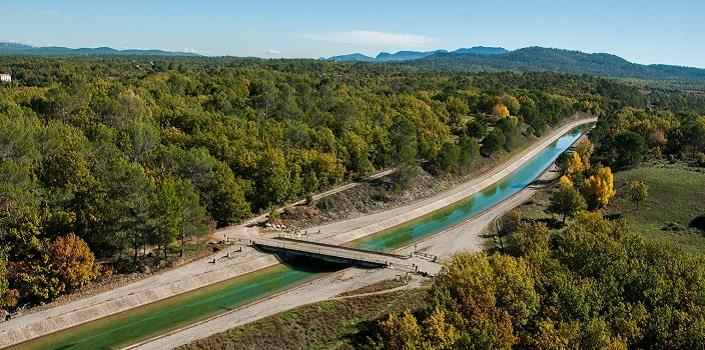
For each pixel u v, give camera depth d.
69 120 133.38
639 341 64.19
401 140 166.38
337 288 91.56
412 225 132.88
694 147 171.12
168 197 90.94
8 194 80.62
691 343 61.56
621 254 76.69
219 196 114.06
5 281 75.44
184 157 111.75
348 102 185.62
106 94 155.12
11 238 82.19
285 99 177.12
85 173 94.19
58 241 82.25
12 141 91.69
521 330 65.44
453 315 62.97
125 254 95.44
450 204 150.62
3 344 71.50
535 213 131.50
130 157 112.62
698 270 74.62
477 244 114.81
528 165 198.62
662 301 69.38
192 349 72.25
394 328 63.22
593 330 61.12
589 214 99.12
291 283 96.50
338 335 75.31
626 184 137.25
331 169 138.88
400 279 94.62
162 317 82.25
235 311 82.94
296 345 73.69
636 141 163.00
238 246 106.50
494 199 156.38
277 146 139.12
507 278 68.81
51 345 73.25
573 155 167.00
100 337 75.88
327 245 109.56
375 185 147.75
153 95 172.75
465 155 171.50
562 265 76.75
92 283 86.81
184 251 99.06
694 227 112.81
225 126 139.88
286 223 121.88
